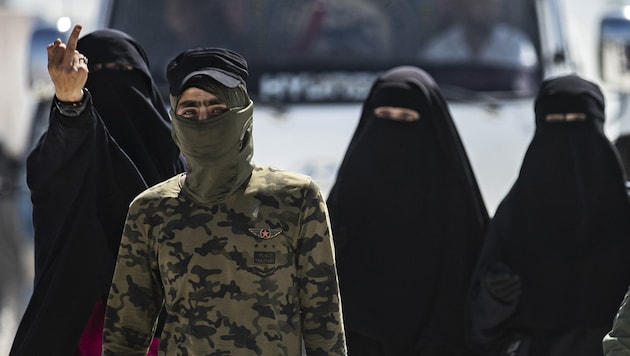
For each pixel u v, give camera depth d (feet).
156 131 37.09
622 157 46.03
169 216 30.55
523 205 40.19
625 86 51.31
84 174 34.76
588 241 39.75
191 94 30.27
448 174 40.81
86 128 33.86
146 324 31.35
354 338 40.88
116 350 31.22
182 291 30.32
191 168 30.45
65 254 35.09
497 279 38.55
